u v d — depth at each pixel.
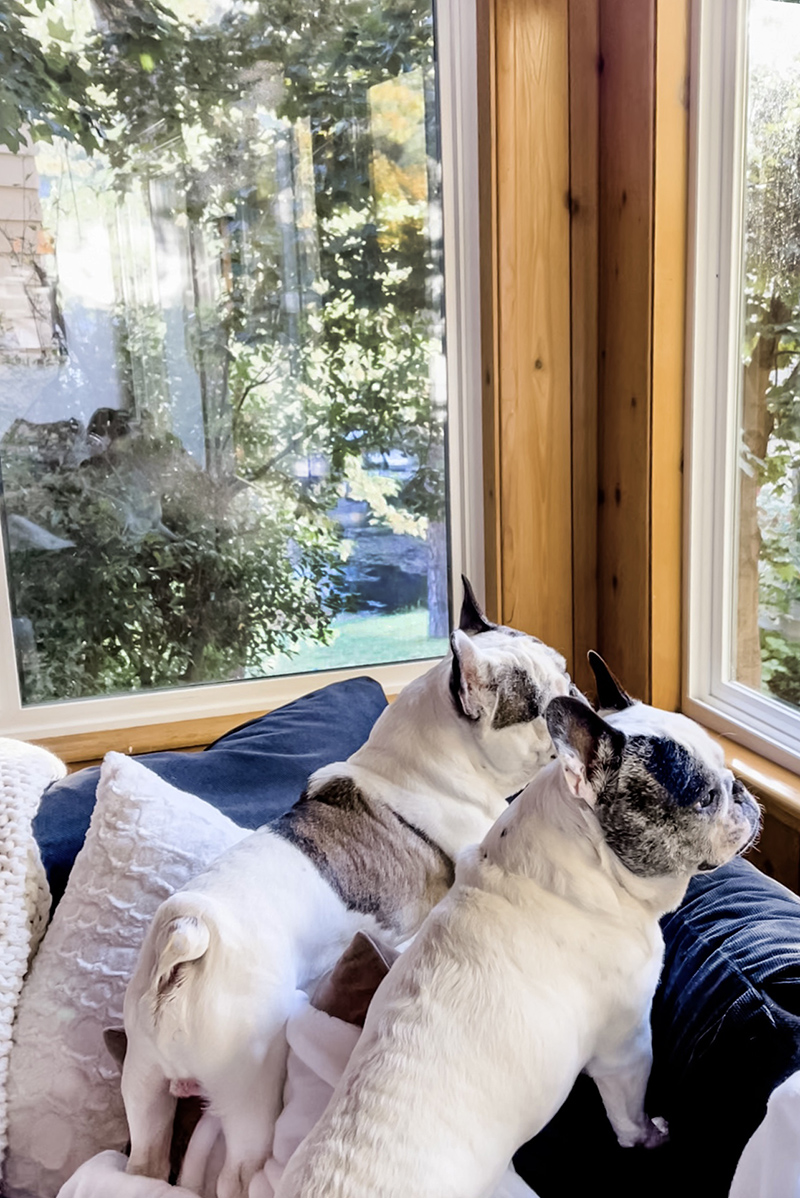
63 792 1.39
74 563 2.04
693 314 1.82
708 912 1.16
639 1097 1.03
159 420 2.04
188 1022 0.98
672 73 1.74
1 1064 1.14
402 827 1.21
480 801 1.25
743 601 1.86
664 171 1.77
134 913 1.21
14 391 1.95
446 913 0.98
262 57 1.96
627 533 1.99
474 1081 0.86
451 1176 0.82
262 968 1.02
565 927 0.95
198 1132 1.05
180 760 1.48
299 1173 0.81
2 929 1.19
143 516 2.07
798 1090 0.81
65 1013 1.17
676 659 1.96
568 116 1.95
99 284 1.96
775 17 1.62
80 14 1.85
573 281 2.02
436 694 1.28
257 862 1.12
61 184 1.90
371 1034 0.90
